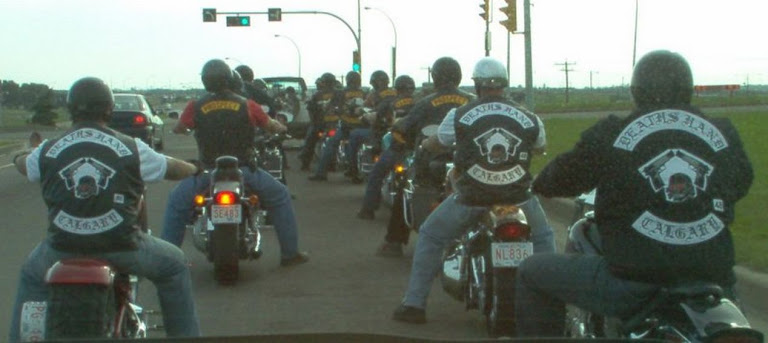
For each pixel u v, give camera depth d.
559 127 34.28
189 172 6.06
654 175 4.65
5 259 11.49
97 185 5.64
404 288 9.71
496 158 7.54
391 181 14.07
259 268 10.81
